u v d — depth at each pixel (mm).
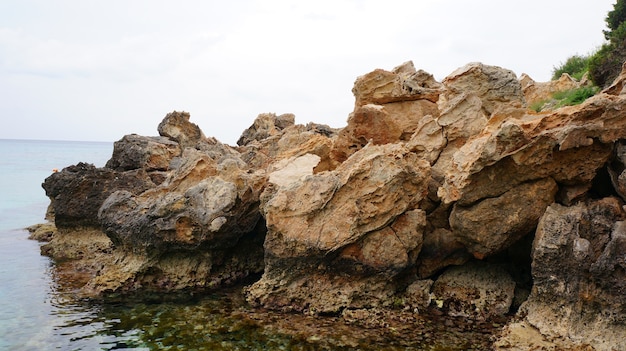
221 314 13406
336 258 13742
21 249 22594
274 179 16984
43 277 17453
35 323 12867
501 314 12836
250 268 17734
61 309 13984
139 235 16234
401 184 13711
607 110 11750
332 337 11656
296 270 14086
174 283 16047
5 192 48531
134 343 11508
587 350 9789
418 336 11641
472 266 14352
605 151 12008
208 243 16016
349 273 13797
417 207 14453
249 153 27375
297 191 14367
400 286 14172
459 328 12117
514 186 12742
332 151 20203
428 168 14281
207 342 11484
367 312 13148
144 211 17062
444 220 14773
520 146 12133
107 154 133250
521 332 10891
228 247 16750
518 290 13656
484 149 12266
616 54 23422
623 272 9883
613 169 12141
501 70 19328
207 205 16109
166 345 11352
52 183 24969
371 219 13555
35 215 34844
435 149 16438
